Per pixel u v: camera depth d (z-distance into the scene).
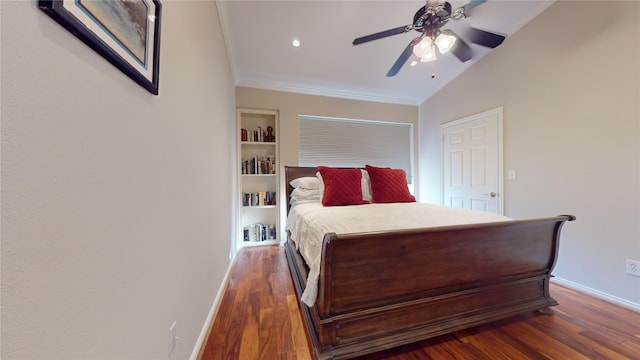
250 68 2.91
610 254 1.76
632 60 1.64
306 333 1.39
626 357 1.19
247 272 2.34
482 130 2.82
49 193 0.41
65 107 0.44
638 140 1.63
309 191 2.77
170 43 0.96
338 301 1.12
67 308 0.45
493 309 1.43
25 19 0.37
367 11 2.08
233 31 2.28
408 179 3.97
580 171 1.93
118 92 0.60
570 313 1.59
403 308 1.25
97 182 0.53
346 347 1.14
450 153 3.32
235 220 2.95
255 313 1.61
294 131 3.37
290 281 2.13
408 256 1.21
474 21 2.30
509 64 2.49
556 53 2.08
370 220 1.52
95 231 0.52
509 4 2.14
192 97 1.23
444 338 1.34
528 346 1.28
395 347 1.26
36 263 0.39
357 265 1.13
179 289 1.01
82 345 0.48
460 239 1.30
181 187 1.06
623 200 1.70
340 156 3.64
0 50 0.34
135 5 0.67
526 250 1.47
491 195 2.72
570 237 2.00
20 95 0.37
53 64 0.42
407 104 3.90
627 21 1.66
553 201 2.12
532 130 2.29
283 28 2.26
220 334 1.38
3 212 0.34
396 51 2.66
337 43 2.50
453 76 3.22
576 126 1.96
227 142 2.37
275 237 3.35
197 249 1.27
